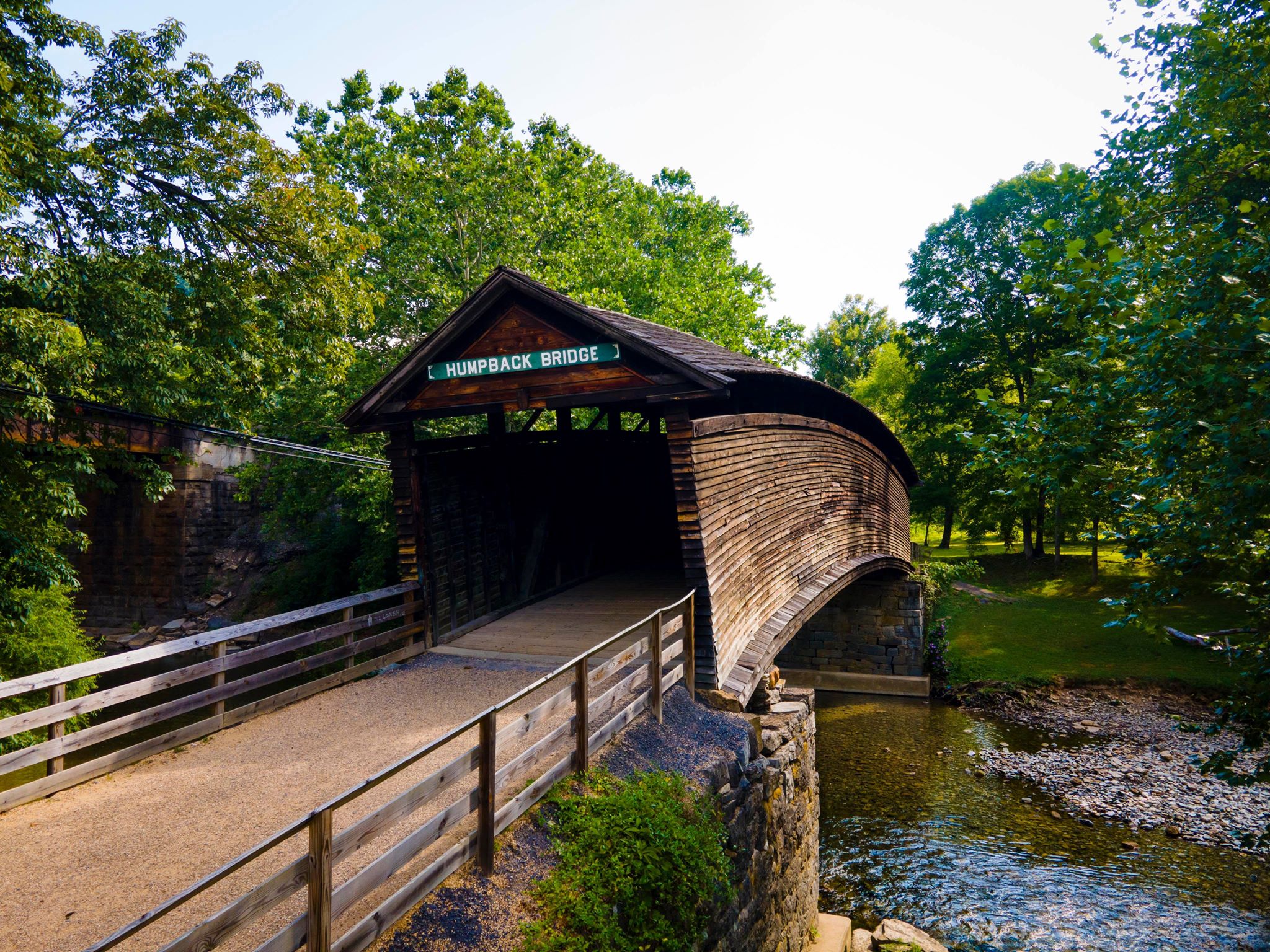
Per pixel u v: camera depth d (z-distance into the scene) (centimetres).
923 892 1116
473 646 928
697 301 2731
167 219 1298
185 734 630
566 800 516
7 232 1023
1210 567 611
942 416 3206
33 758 525
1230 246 534
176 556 2673
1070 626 2339
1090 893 1097
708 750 671
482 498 1071
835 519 1515
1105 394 611
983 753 1641
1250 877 1123
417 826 482
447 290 1966
